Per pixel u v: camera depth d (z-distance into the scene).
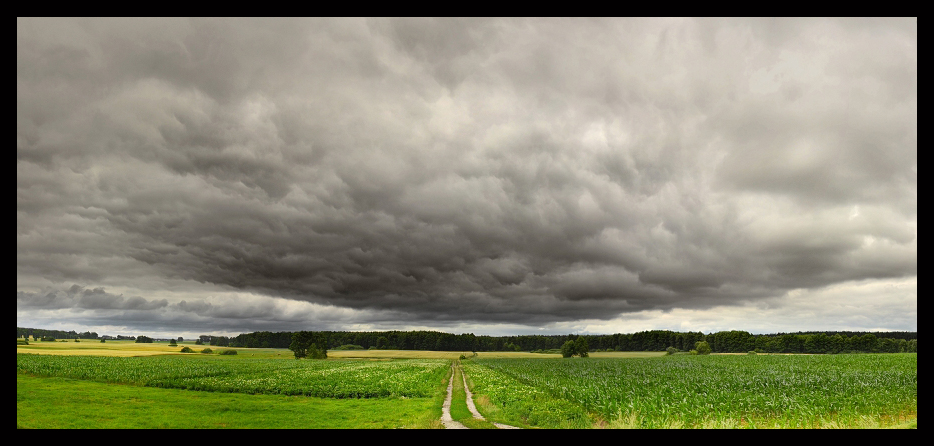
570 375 56.03
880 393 34.47
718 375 51.81
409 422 24.61
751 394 33.97
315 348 159.25
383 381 49.19
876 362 67.94
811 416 23.80
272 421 25.56
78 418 25.78
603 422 25.33
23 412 26.91
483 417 26.02
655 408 26.58
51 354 98.31
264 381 48.62
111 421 25.28
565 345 165.50
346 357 176.12
